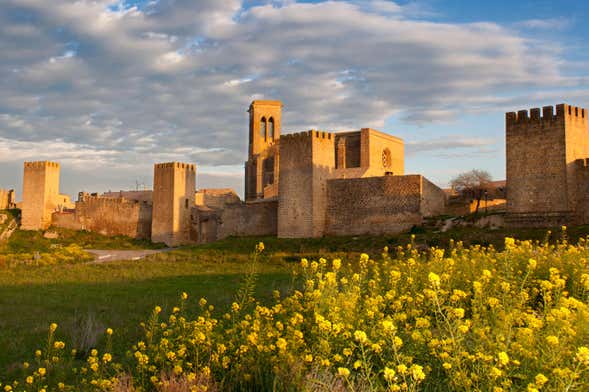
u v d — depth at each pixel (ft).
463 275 41.45
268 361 27.43
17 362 42.60
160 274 116.37
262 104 322.96
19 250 217.56
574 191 132.67
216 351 29.43
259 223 202.28
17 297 80.79
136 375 31.17
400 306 31.96
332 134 180.75
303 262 36.70
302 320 30.22
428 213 163.43
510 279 38.37
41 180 276.21
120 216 263.29
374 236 154.81
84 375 35.58
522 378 21.26
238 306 36.24
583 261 44.62
